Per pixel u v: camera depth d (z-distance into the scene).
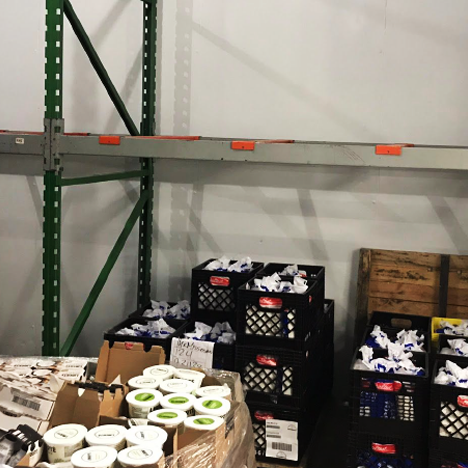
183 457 1.51
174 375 1.92
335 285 3.39
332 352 3.37
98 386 1.71
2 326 3.84
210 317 3.01
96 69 3.11
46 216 2.79
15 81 3.64
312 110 3.31
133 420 1.61
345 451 2.92
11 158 3.72
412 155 2.38
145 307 3.33
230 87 3.40
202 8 3.38
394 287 3.26
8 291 3.81
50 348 2.85
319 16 3.25
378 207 3.29
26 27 3.59
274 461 2.73
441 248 3.24
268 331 2.67
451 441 2.33
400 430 2.45
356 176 3.29
